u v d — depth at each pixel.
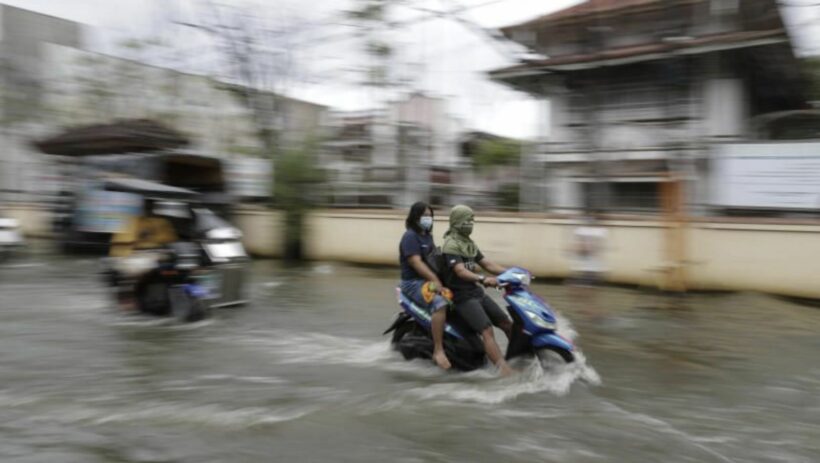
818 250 10.52
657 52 15.03
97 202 16.70
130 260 8.72
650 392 5.67
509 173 17.42
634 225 12.14
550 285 12.71
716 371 6.43
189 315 8.41
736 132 15.48
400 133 16.98
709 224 11.45
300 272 14.61
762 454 4.27
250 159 18.84
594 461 4.09
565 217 13.07
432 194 17.17
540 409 5.06
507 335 6.20
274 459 4.02
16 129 23.05
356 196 17.42
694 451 4.29
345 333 7.96
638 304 10.48
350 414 4.86
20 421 4.63
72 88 22.92
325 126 18.23
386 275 14.11
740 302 10.48
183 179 17.66
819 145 11.73
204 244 9.07
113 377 5.82
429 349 6.22
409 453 4.15
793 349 7.43
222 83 18.00
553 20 15.98
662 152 15.57
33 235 21.16
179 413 4.84
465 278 5.88
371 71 16.02
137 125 17.03
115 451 4.10
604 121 16.80
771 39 14.08
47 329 7.93
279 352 6.89
